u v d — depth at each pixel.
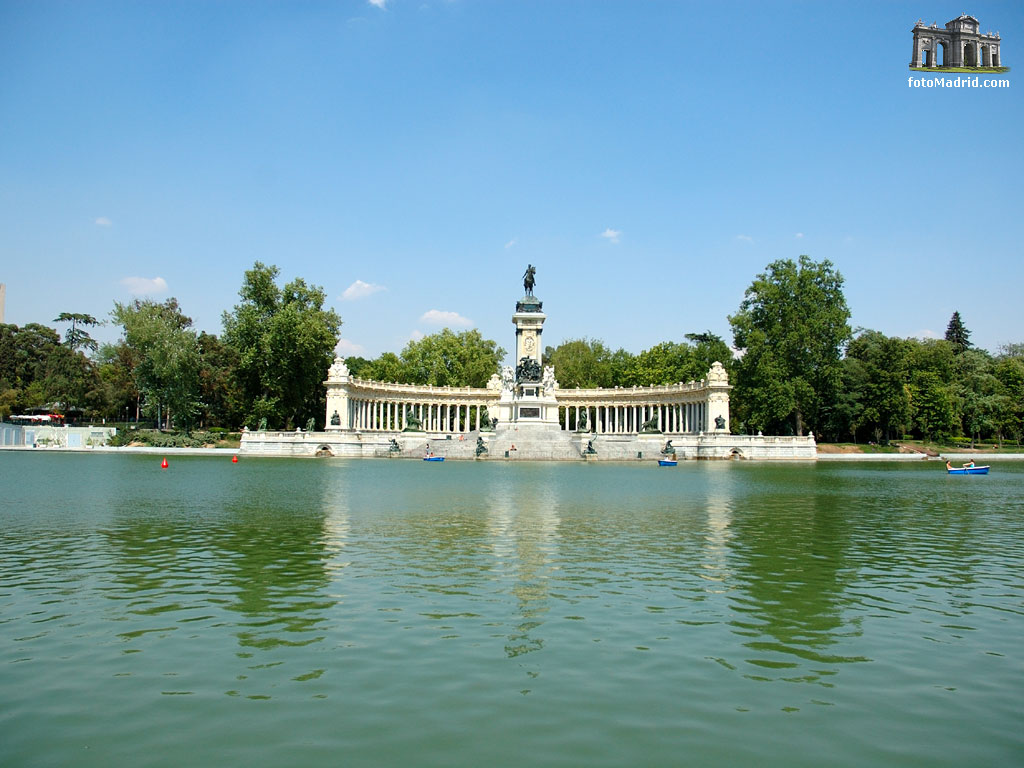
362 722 12.18
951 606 19.36
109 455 92.25
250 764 10.80
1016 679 14.29
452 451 98.94
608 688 13.62
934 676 14.41
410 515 34.75
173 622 17.36
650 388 128.75
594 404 137.62
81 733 11.74
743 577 22.30
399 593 19.97
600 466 82.25
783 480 61.16
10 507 37.00
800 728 12.09
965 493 50.09
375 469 70.25
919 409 128.12
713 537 29.34
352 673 14.23
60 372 140.50
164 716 12.36
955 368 143.38
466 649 15.61
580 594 20.05
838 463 94.12
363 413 127.44
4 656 15.10
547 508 38.16
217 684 13.69
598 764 10.88
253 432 100.44
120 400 133.50
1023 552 27.02
